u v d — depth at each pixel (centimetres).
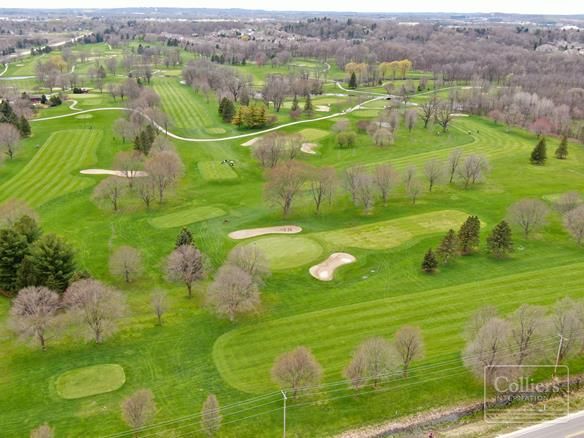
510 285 7744
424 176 12512
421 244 9188
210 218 10300
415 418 5325
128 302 7362
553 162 14275
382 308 7181
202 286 7831
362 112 19588
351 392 5622
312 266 8381
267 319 6956
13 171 12538
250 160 14138
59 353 6259
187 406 5397
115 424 5156
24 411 5319
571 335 5791
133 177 11700
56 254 7338
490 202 11256
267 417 5278
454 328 6688
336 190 10919
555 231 9762
